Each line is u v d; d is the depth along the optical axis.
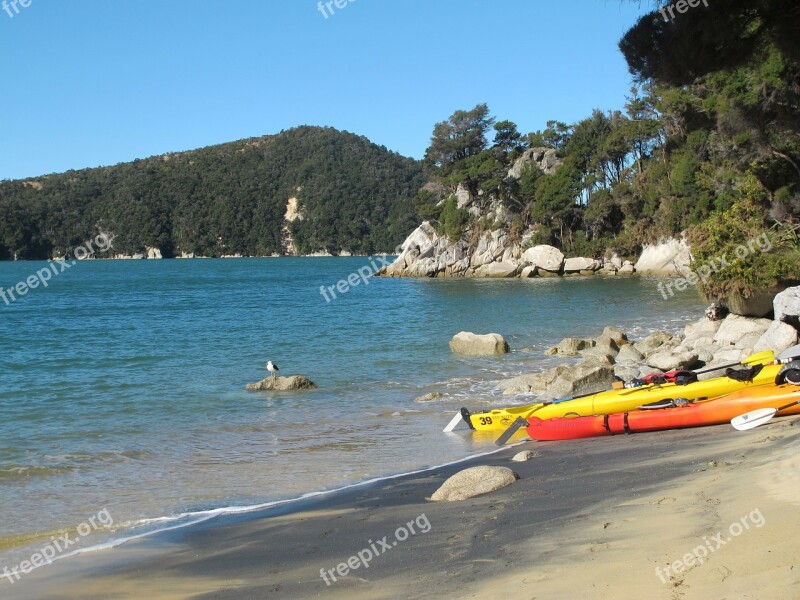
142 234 195.50
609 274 86.31
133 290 75.50
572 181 91.50
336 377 21.55
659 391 13.29
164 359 25.73
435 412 16.45
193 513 9.48
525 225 97.25
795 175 25.81
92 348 29.14
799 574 4.74
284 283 87.06
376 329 34.78
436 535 7.45
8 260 167.12
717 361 18.77
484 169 99.75
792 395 11.21
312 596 6.18
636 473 8.96
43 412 16.97
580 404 13.69
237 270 128.50
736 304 24.20
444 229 103.12
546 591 5.32
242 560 7.45
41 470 11.98
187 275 110.19
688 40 10.59
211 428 15.25
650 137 84.50
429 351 26.72
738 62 11.01
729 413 11.64
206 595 6.51
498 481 9.30
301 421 15.83
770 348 17.97
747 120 27.03
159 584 6.92
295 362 24.59
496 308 46.28
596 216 87.38
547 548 6.39
